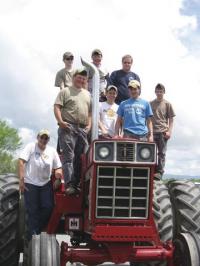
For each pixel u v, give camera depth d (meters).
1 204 6.48
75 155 6.00
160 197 6.39
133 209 5.17
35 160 6.59
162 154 9.33
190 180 6.80
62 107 6.13
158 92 9.34
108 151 5.09
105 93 8.00
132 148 5.11
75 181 5.85
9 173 7.08
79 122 6.09
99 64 8.69
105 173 5.13
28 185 6.58
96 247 5.48
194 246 5.11
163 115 9.36
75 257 5.18
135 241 5.22
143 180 5.17
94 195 5.14
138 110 6.85
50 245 4.97
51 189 6.65
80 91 6.18
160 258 5.29
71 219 5.84
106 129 7.43
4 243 6.40
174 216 6.45
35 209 6.56
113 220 5.15
